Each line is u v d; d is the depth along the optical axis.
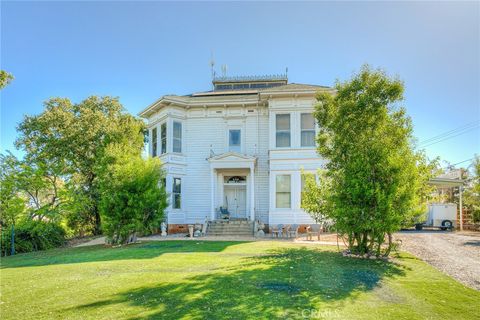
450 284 8.20
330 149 13.62
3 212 20.36
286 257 12.03
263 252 13.34
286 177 22.12
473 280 8.73
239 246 15.38
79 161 25.95
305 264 10.60
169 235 22.05
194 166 24.53
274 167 22.16
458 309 6.43
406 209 11.34
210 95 27.41
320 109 14.35
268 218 23.41
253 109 24.59
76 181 25.75
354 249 12.34
